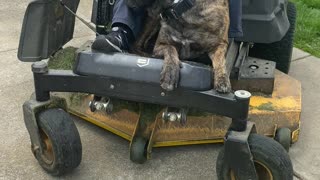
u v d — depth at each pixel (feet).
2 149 6.26
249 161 4.80
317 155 6.27
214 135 6.17
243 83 6.59
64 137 5.32
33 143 5.70
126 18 5.83
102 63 5.28
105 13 6.29
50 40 6.22
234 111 4.89
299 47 9.46
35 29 6.08
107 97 5.53
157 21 6.05
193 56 6.10
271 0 6.47
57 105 5.61
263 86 6.57
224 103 4.93
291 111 6.21
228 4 6.02
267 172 4.97
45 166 5.72
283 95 6.62
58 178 5.75
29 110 5.43
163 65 5.14
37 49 6.20
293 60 8.86
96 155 6.18
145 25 6.13
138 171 5.91
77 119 6.89
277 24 6.68
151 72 5.15
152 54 5.94
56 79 5.41
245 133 4.86
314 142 6.52
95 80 5.32
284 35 7.14
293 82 6.98
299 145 6.46
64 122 5.39
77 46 8.92
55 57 7.07
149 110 6.00
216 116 6.08
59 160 5.39
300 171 5.97
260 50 7.64
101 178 5.79
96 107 5.65
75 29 9.61
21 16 10.43
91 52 5.36
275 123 6.21
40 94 5.49
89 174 5.84
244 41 6.72
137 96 5.27
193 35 5.85
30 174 5.81
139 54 5.86
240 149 4.77
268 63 6.97
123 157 6.15
